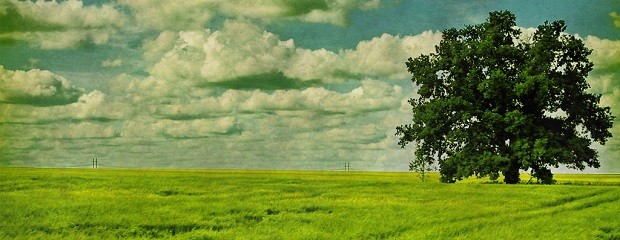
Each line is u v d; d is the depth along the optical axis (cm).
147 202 3619
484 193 4731
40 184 5134
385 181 6725
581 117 6406
